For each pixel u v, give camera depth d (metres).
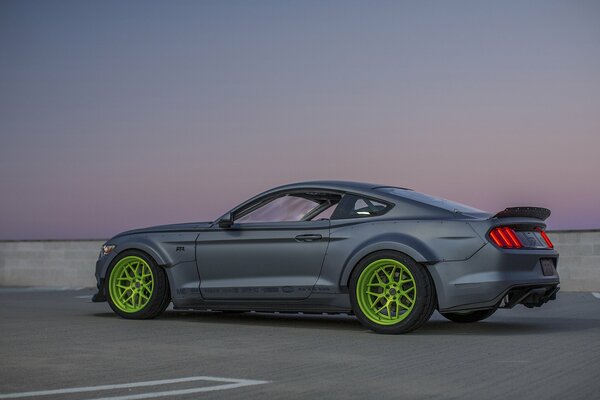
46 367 4.90
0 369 4.82
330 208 7.27
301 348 5.79
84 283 15.21
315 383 4.32
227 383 4.31
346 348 5.79
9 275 15.84
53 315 8.47
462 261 6.66
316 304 7.18
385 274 6.87
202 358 5.29
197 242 7.75
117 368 4.86
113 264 8.12
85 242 15.23
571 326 7.34
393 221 6.94
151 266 7.93
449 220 6.77
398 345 5.95
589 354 5.40
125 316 8.04
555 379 4.41
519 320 7.98
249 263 7.50
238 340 6.29
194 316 8.44
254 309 7.50
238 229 7.57
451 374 4.61
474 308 6.66
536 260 6.88
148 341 6.21
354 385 4.26
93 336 6.53
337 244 7.09
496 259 6.60
